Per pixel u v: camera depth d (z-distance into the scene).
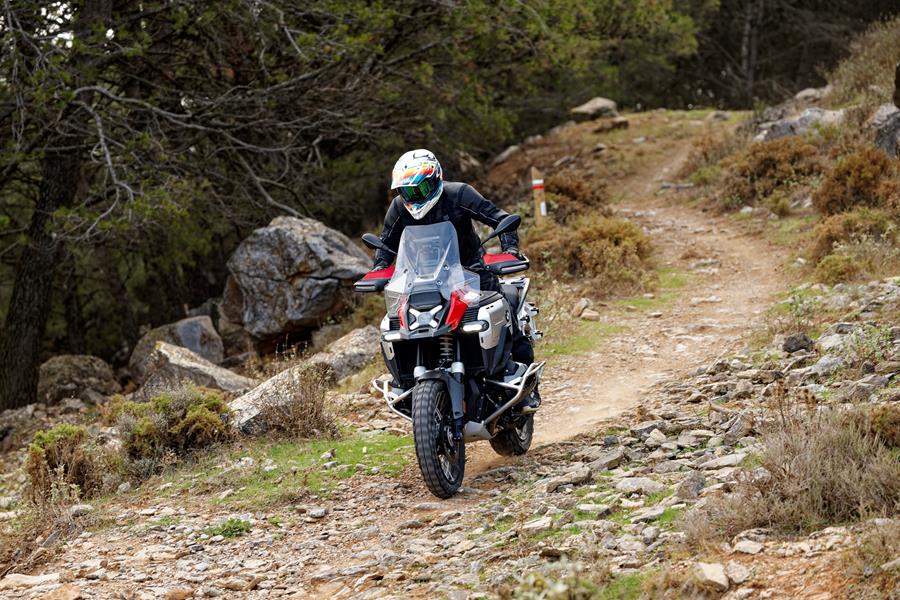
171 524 6.93
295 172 21.81
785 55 47.94
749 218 18.33
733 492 5.12
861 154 16.42
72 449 8.48
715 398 8.13
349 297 17.05
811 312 10.78
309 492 7.32
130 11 19.75
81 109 17.59
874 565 3.91
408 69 23.33
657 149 27.98
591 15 23.42
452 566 5.20
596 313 12.89
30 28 17.14
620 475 6.39
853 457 5.03
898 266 12.30
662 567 4.42
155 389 13.07
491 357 6.62
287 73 20.86
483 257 6.90
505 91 30.12
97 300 33.12
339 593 5.18
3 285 30.22
